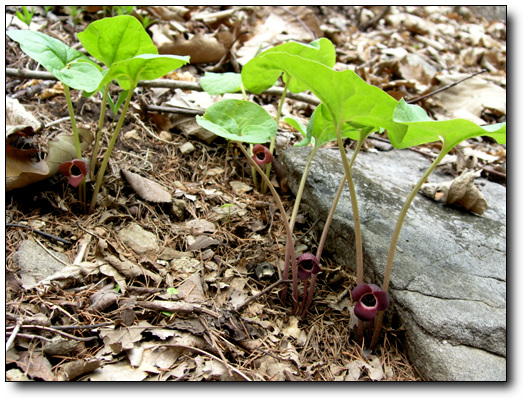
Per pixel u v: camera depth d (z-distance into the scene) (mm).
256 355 286
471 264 327
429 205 382
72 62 309
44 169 339
